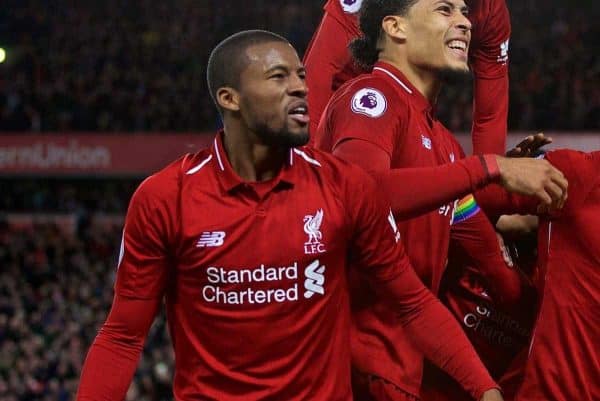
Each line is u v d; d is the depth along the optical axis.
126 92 45.22
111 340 6.06
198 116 44.03
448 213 7.00
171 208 5.86
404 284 6.14
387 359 6.81
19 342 30.66
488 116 8.73
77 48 47.31
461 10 7.02
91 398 5.99
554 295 6.96
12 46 47.53
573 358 6.89
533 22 45.81
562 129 39.81
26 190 45.62
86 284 34.97
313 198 5.89
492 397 6.01
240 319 5.85
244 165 5.97
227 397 5.93
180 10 49.41
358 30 8.39
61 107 45.47
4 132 45.69
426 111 6.96
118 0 49.66
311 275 5.86
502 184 6.23
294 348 5.88
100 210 44.75
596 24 45.41
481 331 7.85
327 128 6.83
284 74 5.88
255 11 48.97
